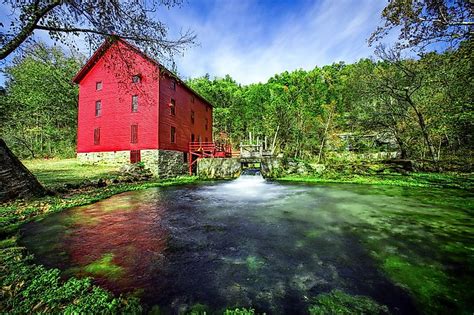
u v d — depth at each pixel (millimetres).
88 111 19406
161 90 18078
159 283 2979
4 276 2957
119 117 18391
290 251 4020
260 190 12094
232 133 41938
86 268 3383
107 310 2318
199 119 26016
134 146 17953
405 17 9461
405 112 18844
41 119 25672
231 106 45125
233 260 3682
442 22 8750
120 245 4355
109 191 10961
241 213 7016
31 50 7480
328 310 2379
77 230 5254
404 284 2867
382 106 19562
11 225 5527
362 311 2355
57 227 5457
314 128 29047
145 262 3615
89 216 6531
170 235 4953
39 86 23781
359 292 2721
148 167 17531
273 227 5504
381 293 2688
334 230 5176
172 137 19734
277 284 2939
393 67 17312
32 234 4926
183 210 7438
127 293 2721
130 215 6723
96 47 7625
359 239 4551
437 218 6051
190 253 3979
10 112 22859
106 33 7078
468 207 7285
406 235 4734
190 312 2375
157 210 7406
